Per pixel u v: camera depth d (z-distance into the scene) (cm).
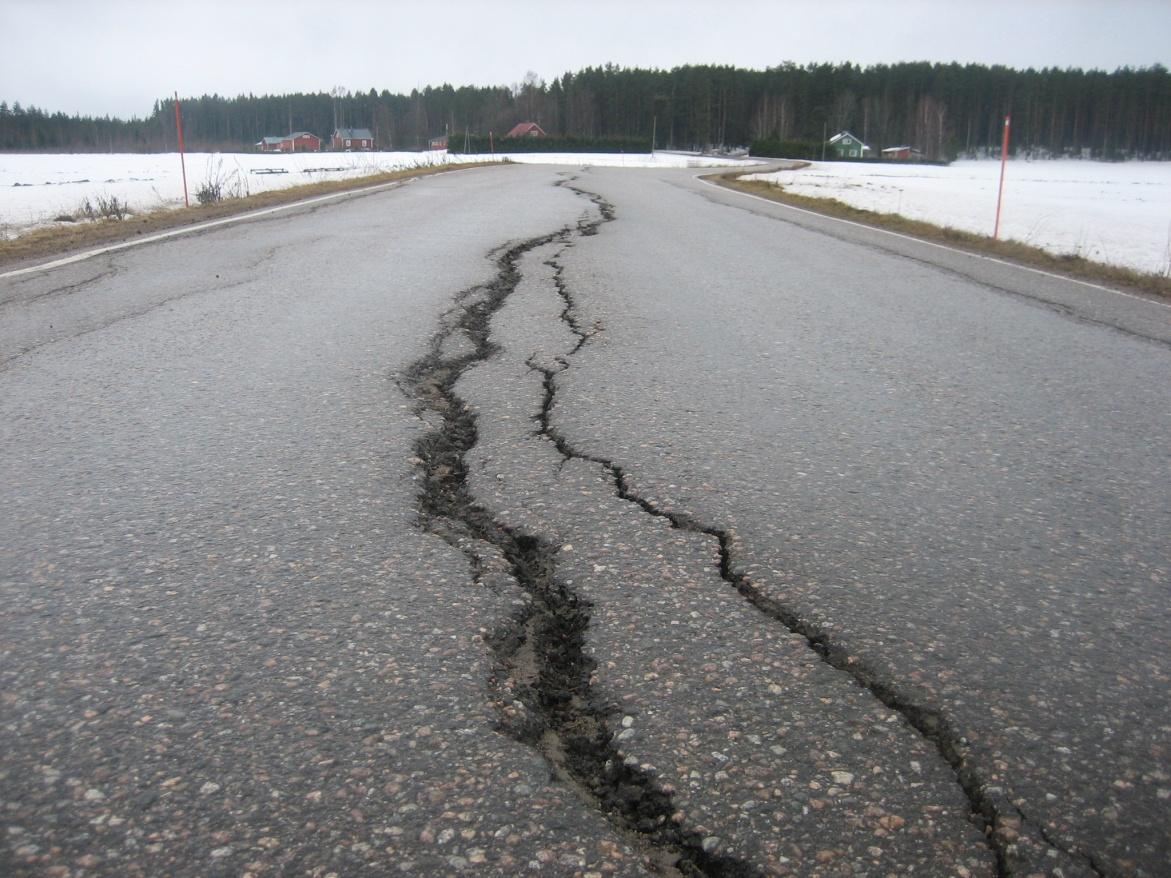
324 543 280
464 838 164
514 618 241
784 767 185
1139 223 2153
